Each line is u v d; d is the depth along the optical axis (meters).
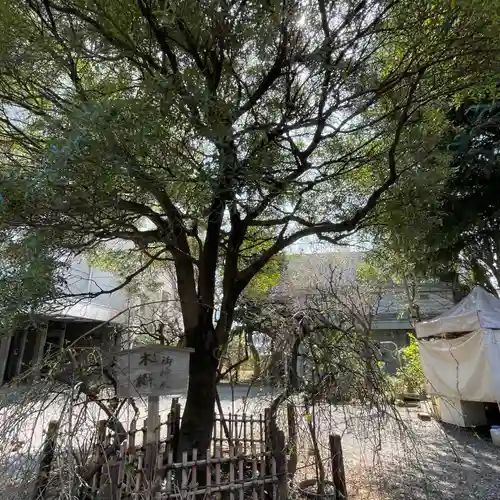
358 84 2.40
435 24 1.88
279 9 1.77
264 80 2.44
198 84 1.82
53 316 2.39
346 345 2.57
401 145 2.41
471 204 6.89
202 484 2.28
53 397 1.79
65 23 2.00
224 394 6.66
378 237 3.17
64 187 1.53
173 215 2.35
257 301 3.25
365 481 3.35
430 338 6.75
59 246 1.98
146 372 2.24
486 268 8.69
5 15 1.85
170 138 1.77
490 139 5.94
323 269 4.56
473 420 5.57
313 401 2.62
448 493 3.20
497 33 1.78
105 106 1.45
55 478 1.70
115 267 4.25
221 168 1.84
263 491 2.24
